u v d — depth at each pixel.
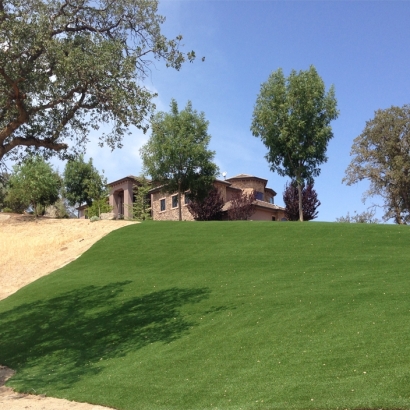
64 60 13.14
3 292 22.16
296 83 35.69
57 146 14.98
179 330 13.61
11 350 14.31
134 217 46.16
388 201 48.22
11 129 13.71
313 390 8.33
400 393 7.61
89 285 19.83
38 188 41.00
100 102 14.33
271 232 25.52
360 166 48.28
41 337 14.99
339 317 12.41
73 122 15.42
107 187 52.22
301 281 16.75
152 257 22.86
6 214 41.16
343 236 23.52
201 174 40.31
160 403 8.98
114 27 15.16
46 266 25.06
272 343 11.40
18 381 11.65
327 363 9.55
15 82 13.05
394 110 48.06
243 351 11.25
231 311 14.49
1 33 12.70
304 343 11.00
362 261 18.84
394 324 11.18
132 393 9.70
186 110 40.44
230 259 21.09
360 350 9.91
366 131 48.25
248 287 16.80
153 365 11.23
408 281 15.23
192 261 21.45
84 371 11.74
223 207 47.09
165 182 40.50
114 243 26.00
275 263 19.83
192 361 11.15
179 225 29.19
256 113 36.78
